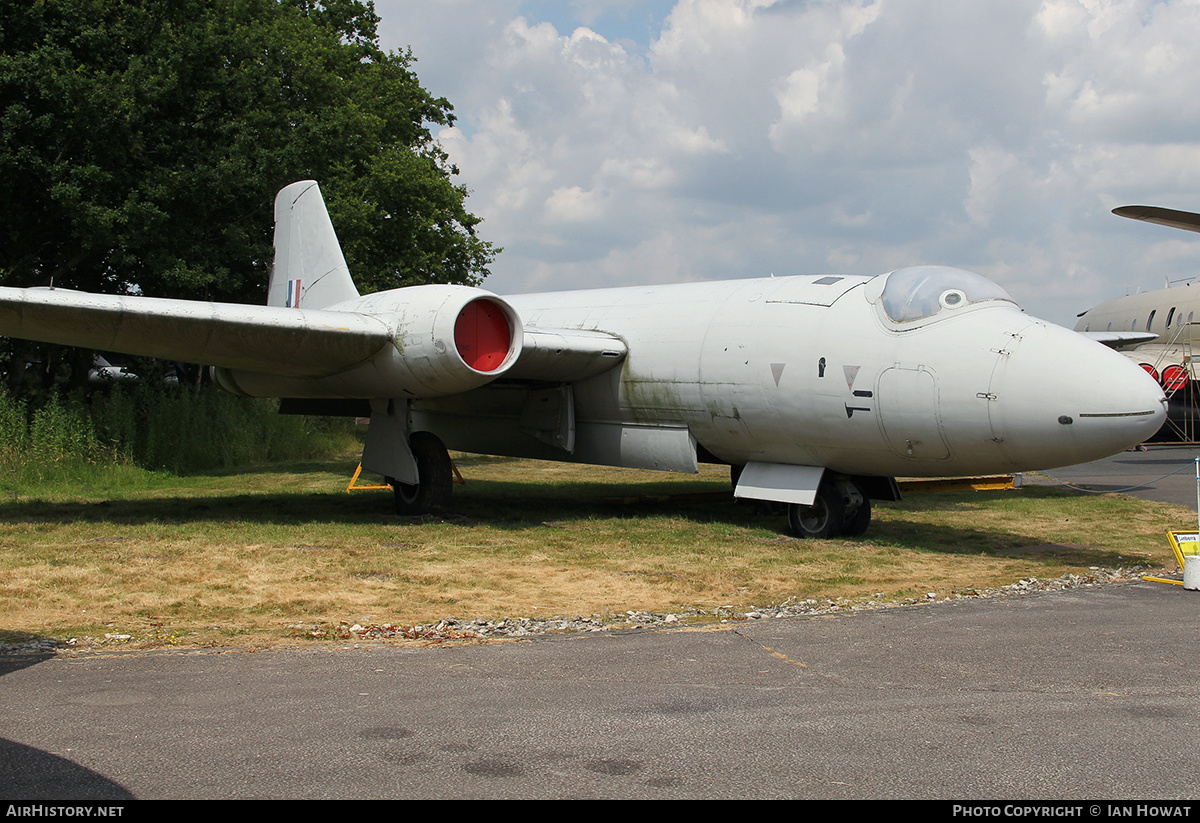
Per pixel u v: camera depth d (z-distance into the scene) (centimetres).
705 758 353
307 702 414
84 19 1570
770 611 619
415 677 454
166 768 339
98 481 1439
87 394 1952
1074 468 1842
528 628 565
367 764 344
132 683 441
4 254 1700
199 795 316
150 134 1709
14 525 961
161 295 1998
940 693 434
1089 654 504
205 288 1959
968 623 578
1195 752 362
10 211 1580
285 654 497
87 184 1531
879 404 847
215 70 1736
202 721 388
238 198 1797
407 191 2269
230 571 732
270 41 1900
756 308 969
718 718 397
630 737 374
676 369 1013
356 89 2428
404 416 1089
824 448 911
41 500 1216
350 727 383
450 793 320
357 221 2062
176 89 1673
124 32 1639
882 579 739
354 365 1003
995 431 791
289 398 1208
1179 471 1764
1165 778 336
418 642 527
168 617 585
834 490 957
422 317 939
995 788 327
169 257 1656
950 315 831
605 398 1097
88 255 1755
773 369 922
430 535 934
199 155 1755
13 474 1384
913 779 334
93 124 1500
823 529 954
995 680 455
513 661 484
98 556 785
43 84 1458
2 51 1530
